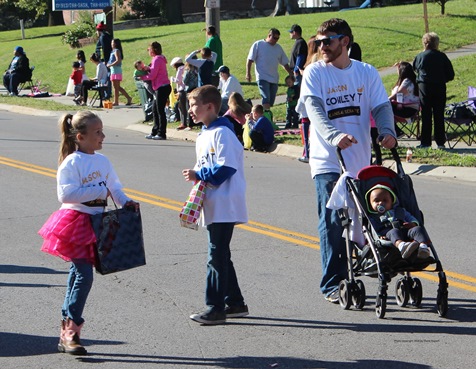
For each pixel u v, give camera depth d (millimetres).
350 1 64688
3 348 7812
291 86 22984
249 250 11320
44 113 30391
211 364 7332
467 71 26891
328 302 9070
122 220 7438
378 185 8422
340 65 8781
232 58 35656
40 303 9195
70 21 77875
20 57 35781
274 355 7523
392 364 7262
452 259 10703
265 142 20906
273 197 15016
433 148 19406
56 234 7344
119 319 8594
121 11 71062
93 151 7555
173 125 25062
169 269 10445
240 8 69750
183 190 15711
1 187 16031
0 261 10969
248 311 8703
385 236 8344
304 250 11336
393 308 8844
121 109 30344
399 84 19500
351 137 8258
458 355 7445
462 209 13922
